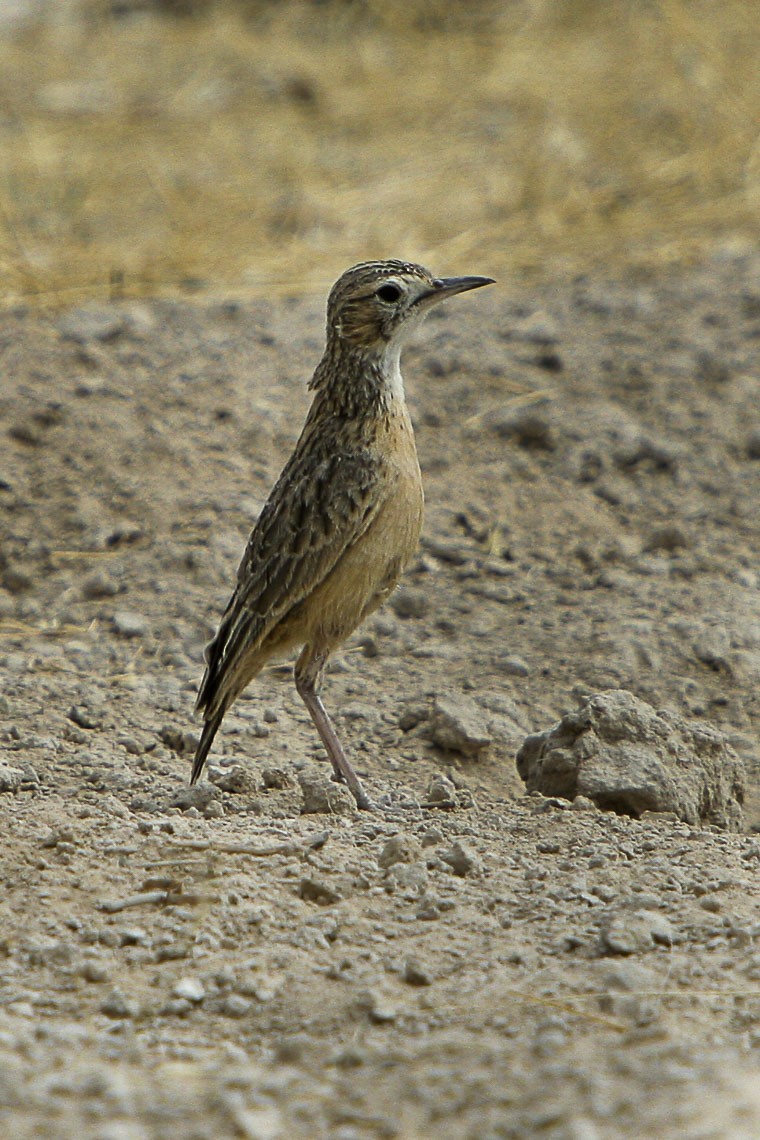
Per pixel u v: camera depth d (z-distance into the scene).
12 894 8.27
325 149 23.83
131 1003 7.29
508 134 23.95
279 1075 6.60
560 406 16.08
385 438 10.04
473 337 17.33
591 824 9.51
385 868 8.67
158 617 13.20
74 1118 6.14
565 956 7.66
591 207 21.41
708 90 24.25
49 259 19.66
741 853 8.97
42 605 13.48
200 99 25.94
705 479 15.05
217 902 8.14
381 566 10.17
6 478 14.84
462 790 10.67
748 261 19.22
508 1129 6.02
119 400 15.91
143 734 11.34
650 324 17.62
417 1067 6.62
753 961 7.46
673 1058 6.56
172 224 21.03
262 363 16.81
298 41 28.22
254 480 15.00
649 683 12.18
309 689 10.38
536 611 13.33
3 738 11.07
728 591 13.45
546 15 27.81
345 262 19.75
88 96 26.19
